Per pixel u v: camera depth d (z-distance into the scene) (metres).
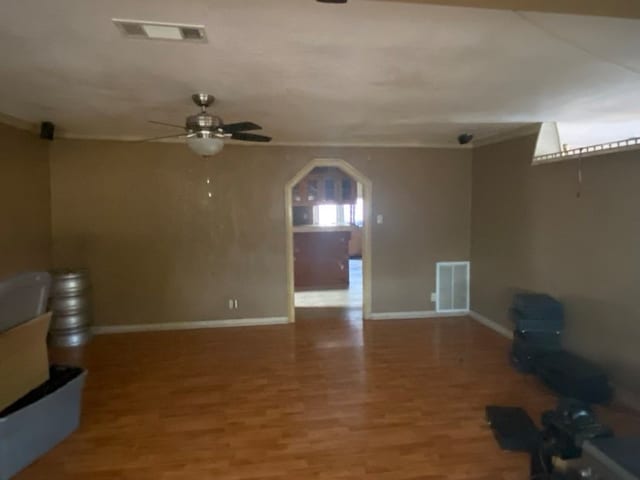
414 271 5.87
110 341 4.95
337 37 2.01
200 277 5.43
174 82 2.76
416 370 4.06
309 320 5.77
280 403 3.43
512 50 2.20
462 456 2.70
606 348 3.51
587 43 2.08
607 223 3.49
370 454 2.73
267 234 5.53
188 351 4.62
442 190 5.82
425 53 2.22
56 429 2.85
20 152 4.30
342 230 8.00
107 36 2.00
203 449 2.80
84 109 3.59
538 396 3.50
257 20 1.82
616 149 3.35
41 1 1.65
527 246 4.60
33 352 2.78
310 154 5.55
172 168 5.28
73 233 5.11
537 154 4.38
